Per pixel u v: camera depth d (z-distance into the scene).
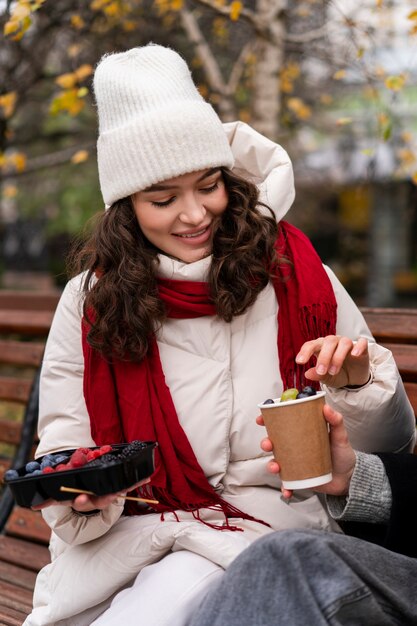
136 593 1.93
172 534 1.98
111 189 2.13
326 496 2.06
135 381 2.13
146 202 2.11
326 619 1.63
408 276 12.88
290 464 1.88
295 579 1.64
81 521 2.03
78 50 4.65
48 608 2.12
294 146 6.89
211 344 2.16
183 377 2.15
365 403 2.08
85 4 4.45
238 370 2.17
